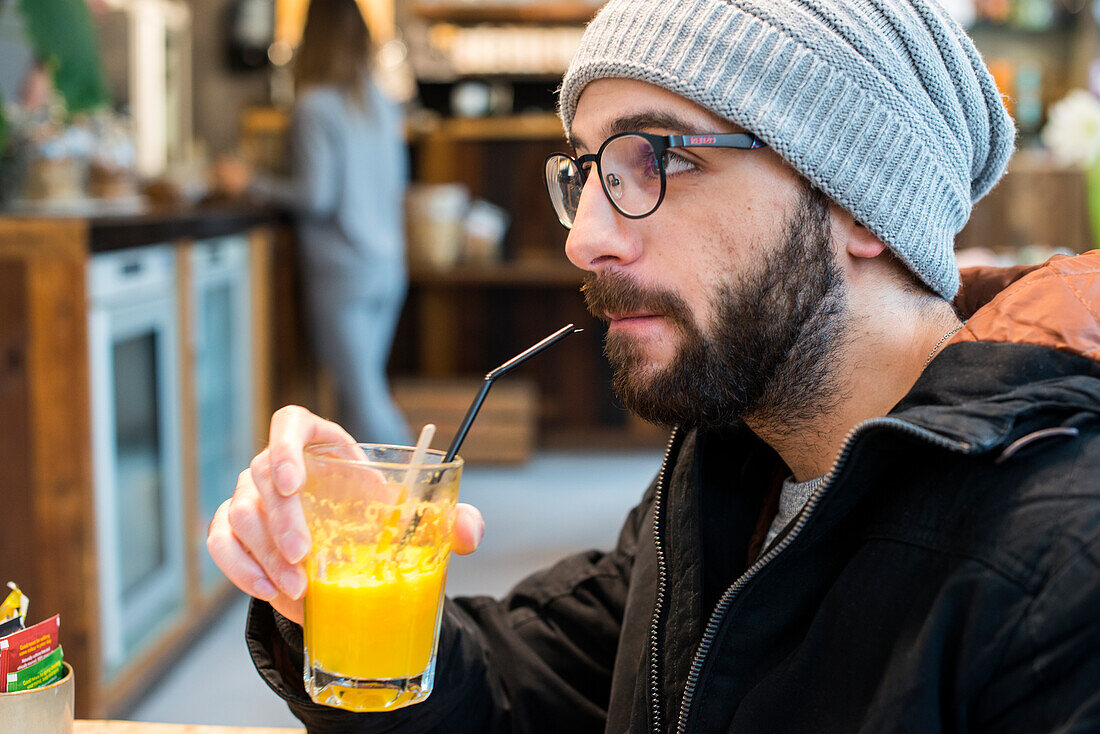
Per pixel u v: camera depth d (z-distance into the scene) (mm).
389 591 820
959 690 710
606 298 910
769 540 967
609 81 911
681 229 883
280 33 5059
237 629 3166
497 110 5641
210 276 3168
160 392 2775
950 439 735
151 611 2746
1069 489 710
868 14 887
